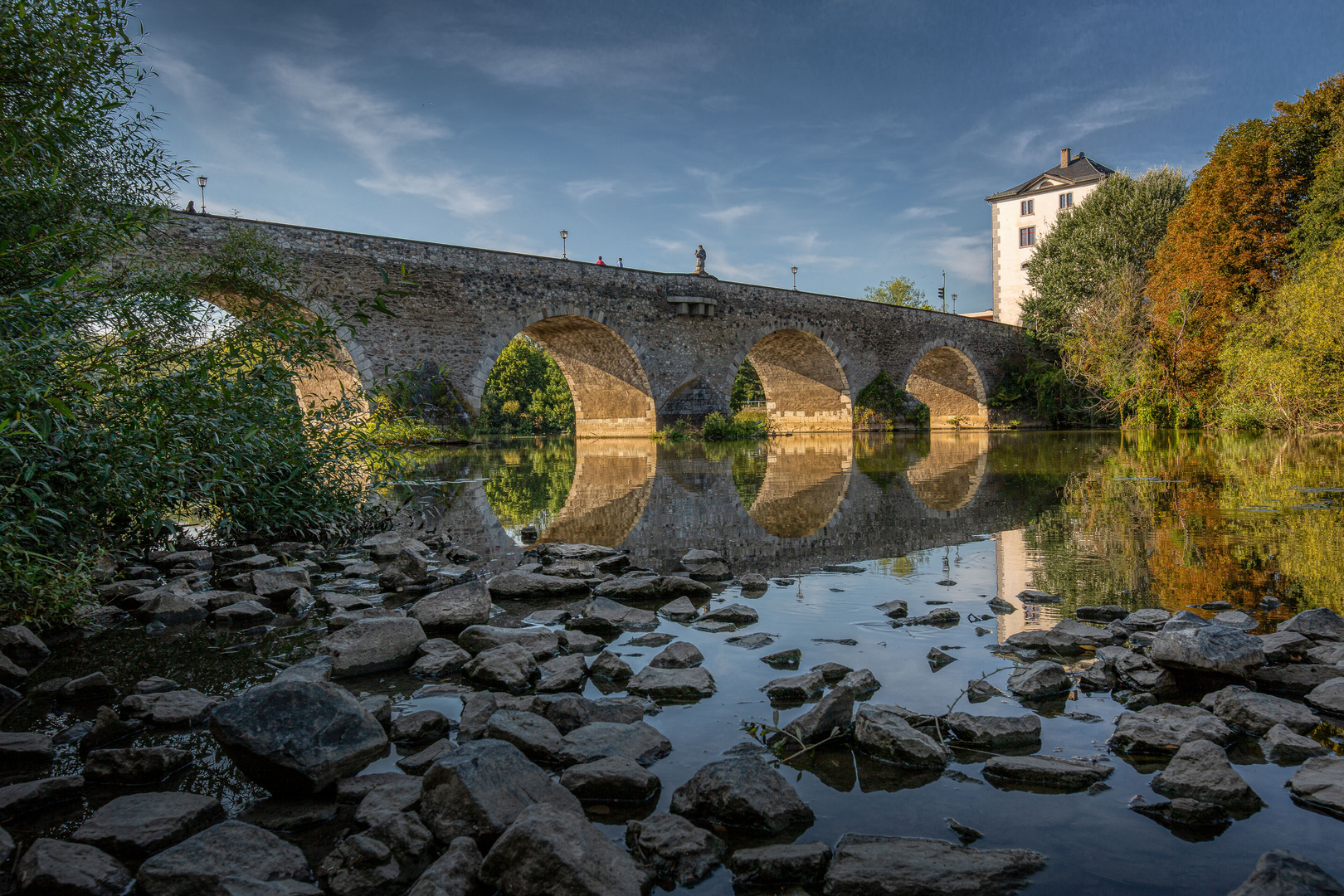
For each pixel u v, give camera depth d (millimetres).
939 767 2307
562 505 9094
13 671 3217
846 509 8328
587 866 1668
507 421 52625
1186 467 12266
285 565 5773
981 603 4211
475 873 1738
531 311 22391
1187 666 2834
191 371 6090
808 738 2480
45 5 6004
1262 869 1621
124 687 3186
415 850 1858
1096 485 10055
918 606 4180
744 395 54000
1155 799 2084
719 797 2033
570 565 5121
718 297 27516
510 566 5527
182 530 6824
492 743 2143
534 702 2709
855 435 31094
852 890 1704
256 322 7094
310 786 2205
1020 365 39531
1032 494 9250
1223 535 6066
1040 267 40000
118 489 5176
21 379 4293
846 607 4156
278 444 6965
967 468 13484
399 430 12172
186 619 4250
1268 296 22844
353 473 8227
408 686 3125
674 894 1726
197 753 2520
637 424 28266
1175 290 25812
